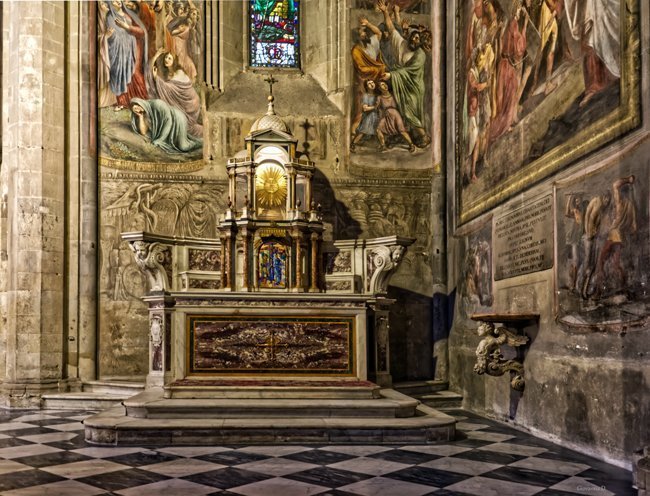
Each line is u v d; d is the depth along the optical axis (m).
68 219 13.23
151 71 13.84
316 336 10.26
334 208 13.92
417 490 6.43
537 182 9.20
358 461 7.66
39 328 12.62
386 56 14.31
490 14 11.25
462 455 7.98
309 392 9.75
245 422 8.77
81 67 13.43
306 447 8.44
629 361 7.02
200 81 14.12
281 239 12.15
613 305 7.29
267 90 14.48
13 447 8.48
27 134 12.88
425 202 14.12
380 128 14.18
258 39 14.88
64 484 6.63
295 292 11.52
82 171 13.31
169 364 11.84
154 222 13.58
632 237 6.92
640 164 6.79
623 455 7.17
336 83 14.40
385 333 12.17
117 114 13.61
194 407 9.12
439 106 13.99
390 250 12.05
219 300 10.16
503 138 10.52
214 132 14.01
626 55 7.03
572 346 8.20
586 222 7.84
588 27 7.85
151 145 13.73
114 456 7.91
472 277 12.03
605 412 7.49
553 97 8.77
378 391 9.91
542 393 9.02
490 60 11.21
